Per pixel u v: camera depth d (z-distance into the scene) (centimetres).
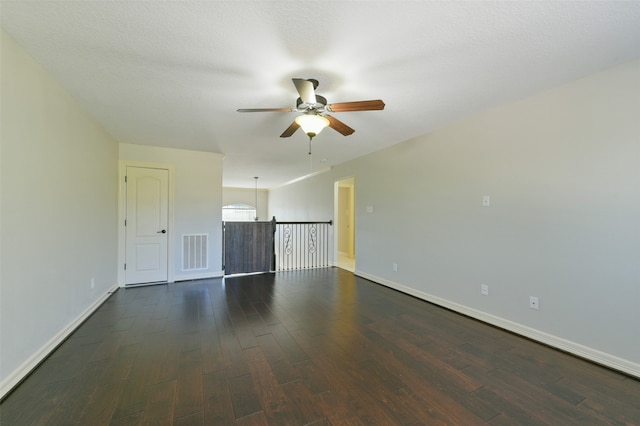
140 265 437
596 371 204
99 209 338
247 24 160
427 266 368
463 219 319
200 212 479
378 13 151
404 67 205
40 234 209
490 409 163
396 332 271
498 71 212
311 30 165
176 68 208
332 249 626
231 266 523
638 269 197
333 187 620
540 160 249
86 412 158
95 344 240
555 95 238
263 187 1079
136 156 429
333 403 167
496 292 286
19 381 183
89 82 229
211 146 439
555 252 240
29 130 195
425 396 175
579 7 146
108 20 157
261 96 254
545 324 246
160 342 245
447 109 285
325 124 238
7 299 174
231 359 217
